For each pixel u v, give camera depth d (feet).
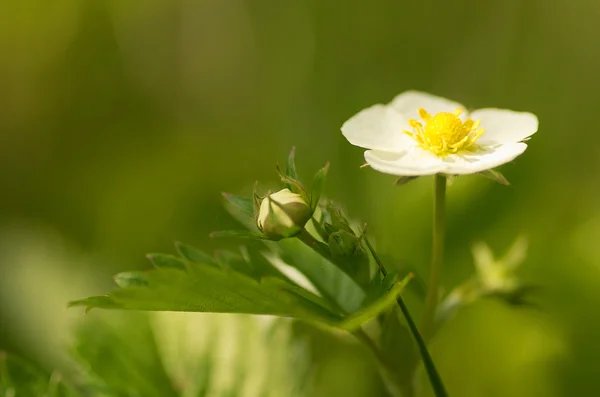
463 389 0.86
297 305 0.69
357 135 0.73
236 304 0.69
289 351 0.80
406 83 1.19
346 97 1.13
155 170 1.06
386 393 0.85
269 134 1.13
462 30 1.19
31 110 1.15
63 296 0.89
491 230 0.88
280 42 1.24
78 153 1.15
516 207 0.88
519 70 1.15
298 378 0.80
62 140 1.15
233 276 0.69
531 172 0.89
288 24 1.24
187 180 1.04
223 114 1.24
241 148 1.10
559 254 0.88
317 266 0.73
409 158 0.72
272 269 0.73
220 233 0.70
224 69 1.27
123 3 1.21
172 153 1.10
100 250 0.95
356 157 0.90
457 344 0.87
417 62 1.20
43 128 1.15
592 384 0.85
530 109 1.13
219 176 1.04
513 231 0.88
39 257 0.91
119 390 0.79
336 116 1.11
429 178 0.88
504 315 0.87
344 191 0.90
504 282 0.76
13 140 1.13
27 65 1.15
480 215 0.88
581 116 1.09
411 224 0.88
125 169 1.09
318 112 1.13
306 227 0.73
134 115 1.20
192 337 0.80
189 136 1.16
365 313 0.69
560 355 0.86
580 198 0.93
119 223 0.99
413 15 1.20
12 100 1.14
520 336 0.87
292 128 1.11
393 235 0.88
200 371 0.80
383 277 0.71
